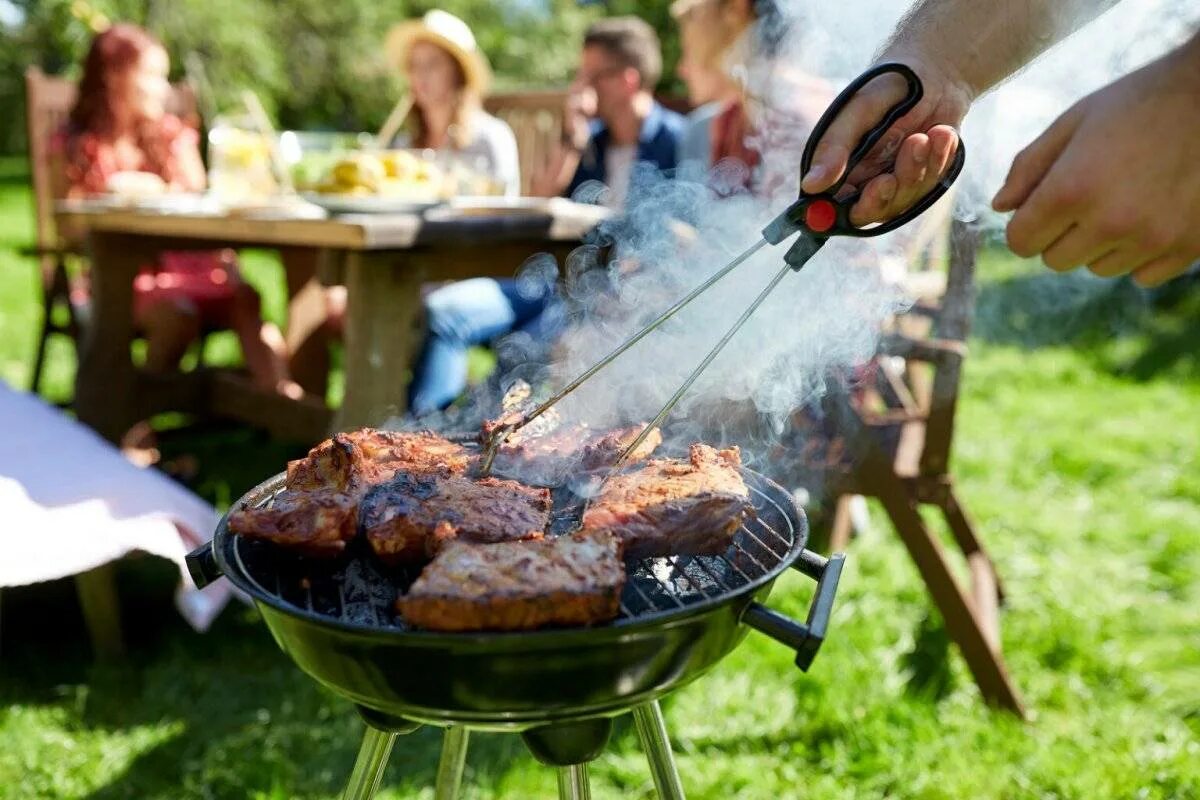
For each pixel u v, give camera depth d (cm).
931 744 209
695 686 230
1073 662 242
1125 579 285
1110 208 126
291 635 103
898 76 113
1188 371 490
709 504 114
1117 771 200
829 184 111
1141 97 123
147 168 377
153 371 315
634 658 99
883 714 218
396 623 103
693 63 315
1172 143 121
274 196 291
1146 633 257
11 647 246
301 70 1219
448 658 94
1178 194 124
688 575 116
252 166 290
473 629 94
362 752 130
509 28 1455
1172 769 200
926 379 293
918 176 111
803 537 117
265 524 109
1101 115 125
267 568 114
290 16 1201
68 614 263
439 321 319
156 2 972
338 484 121
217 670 238
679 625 98
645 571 116
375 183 251
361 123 1315
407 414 287
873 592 274
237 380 315
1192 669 240
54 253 358
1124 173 124
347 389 243
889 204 113
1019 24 119
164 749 209
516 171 414
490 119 412
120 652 241
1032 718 220
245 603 270
